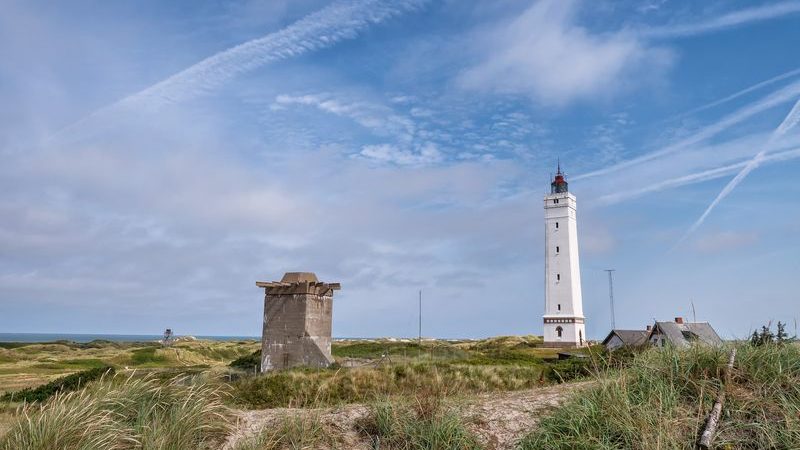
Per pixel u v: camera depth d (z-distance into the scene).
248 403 15.71
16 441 7.43
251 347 81.00
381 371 19.06
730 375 8.17
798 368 8.29
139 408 8.88
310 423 8.83
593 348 19.52
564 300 71.56
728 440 7.10
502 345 75.00
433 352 36.69
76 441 7.56
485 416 8.84
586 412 7.89
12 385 33.16
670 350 9.38
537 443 7.74
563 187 74.94
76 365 52.47
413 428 8.32
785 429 7.05
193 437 8.34
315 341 28.11
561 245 72.94
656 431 7.19
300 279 28.70
